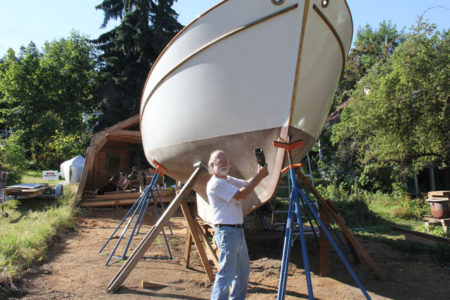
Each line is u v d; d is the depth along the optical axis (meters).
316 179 16.19
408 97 8.31
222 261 2.74
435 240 6.00
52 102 24.28
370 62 21.80
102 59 24.67
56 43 25.48
